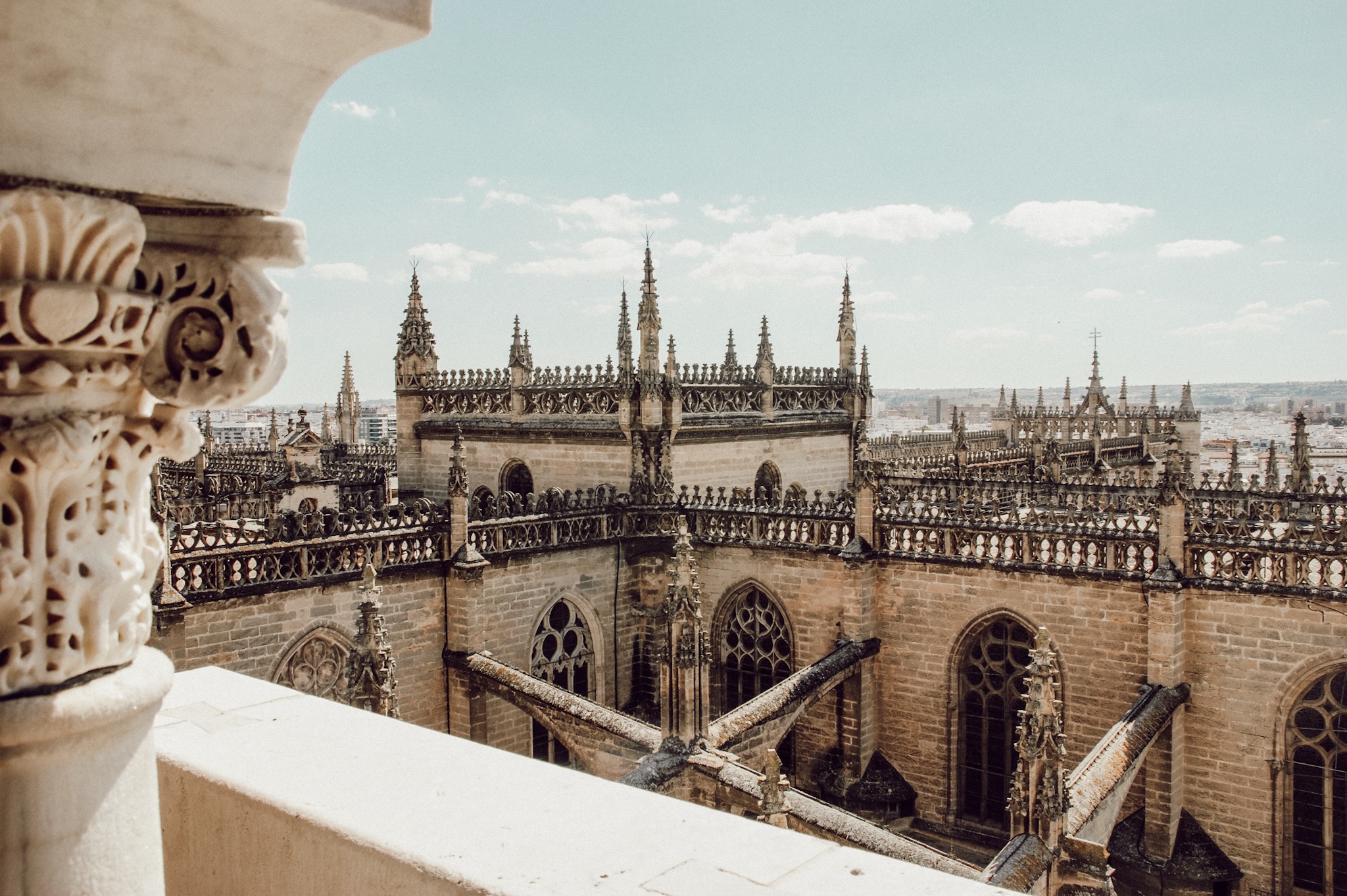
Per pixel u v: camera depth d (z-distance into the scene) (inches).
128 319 182.5
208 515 1927.9
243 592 1214.9
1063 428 3863.2
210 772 261.4
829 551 1555.1
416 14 188.1
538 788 249.1
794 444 2126.0
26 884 183.2
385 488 2632.9
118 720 193.5
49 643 185.2
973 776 1472.7
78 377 179.3
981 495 2101.4
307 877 233.6
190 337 194.4
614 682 1721.2
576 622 1667.1
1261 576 1234.0
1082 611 1344.7
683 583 1167.0
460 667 1438.2
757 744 1282.0
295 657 1279.5
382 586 1380.4
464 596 1444.4
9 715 176.2
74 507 188.4
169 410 205.0
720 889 194.5
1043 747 955.3
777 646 1640.0
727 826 226.4
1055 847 941.8
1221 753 1258.6
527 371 1939.0
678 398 1755.7
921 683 1498.5
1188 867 1243.8
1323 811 1195.9
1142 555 1301.7
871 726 1533.0
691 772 1109.1
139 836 203.2
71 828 187.9
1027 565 1385.3
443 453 2103.8
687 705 1156.5
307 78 189.9
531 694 1353.3
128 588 200.1
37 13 152.7
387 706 1045.2
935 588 1477.6
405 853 212.1
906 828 1496.1
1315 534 1191.6
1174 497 1262.3
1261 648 1224.2
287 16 173.6
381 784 252.5
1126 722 1176.2
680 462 1807.3
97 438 190.7
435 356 2181.3
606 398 1782.7
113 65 164.6
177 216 193.6
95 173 171.0
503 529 1534.2
